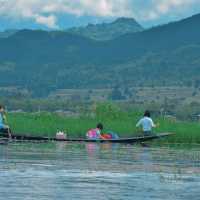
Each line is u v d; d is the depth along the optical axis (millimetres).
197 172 34312
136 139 66938
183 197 25109
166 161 41344
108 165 36719
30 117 88750
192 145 66250
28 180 28359
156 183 28922
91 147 55500
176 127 78375
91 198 24266
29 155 42031
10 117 84125
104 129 73312
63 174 31141
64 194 24984
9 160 37312
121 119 94125
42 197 24078
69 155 43562
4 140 60625
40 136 63844
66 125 75062
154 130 75625
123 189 26766
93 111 97312
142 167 36219
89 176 30734
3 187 26000
